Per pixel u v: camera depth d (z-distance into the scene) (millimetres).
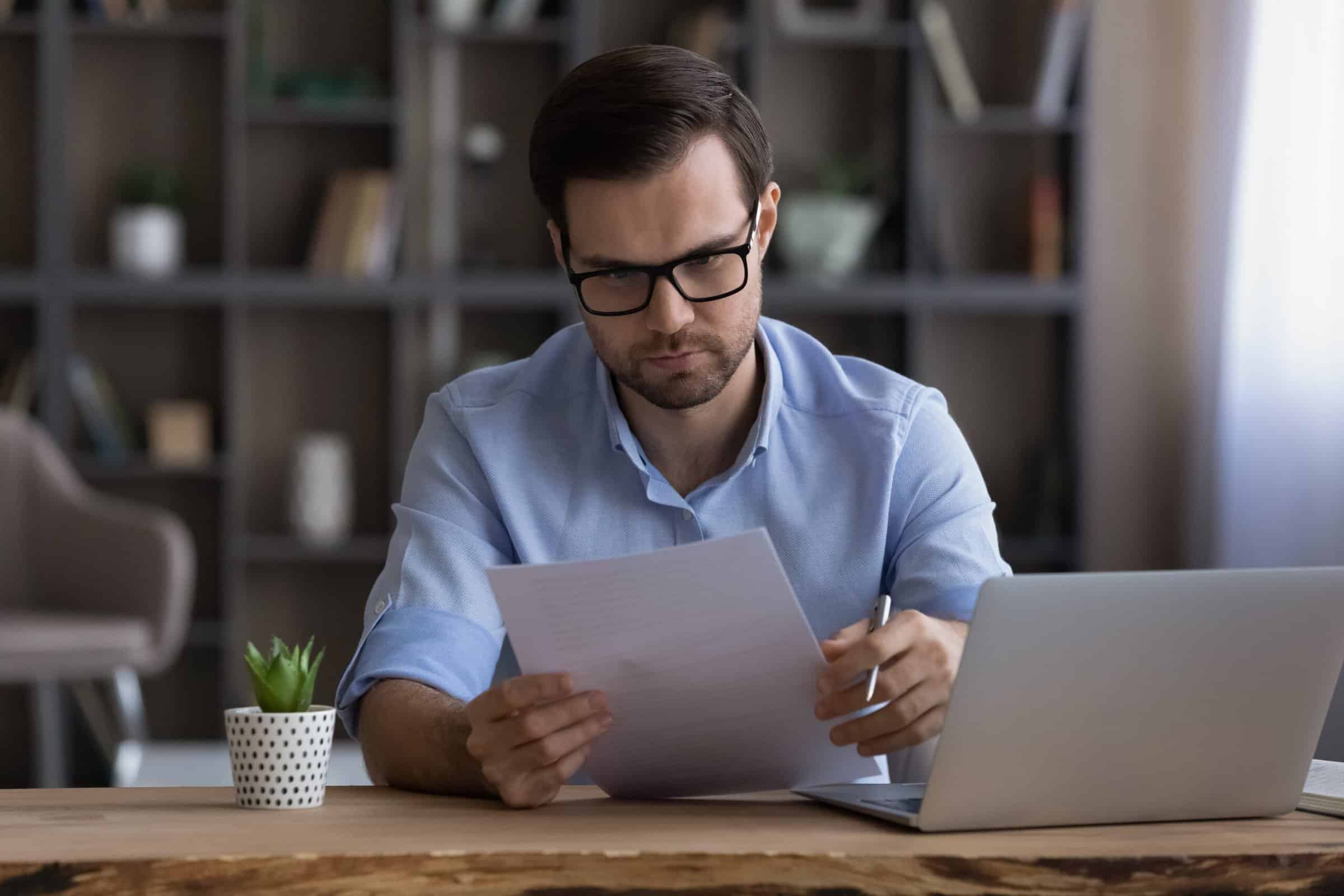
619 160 1308
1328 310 4137
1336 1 4125
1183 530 5000
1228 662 1108
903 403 1611
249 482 4941
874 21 4848
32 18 4641
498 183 4992
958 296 4762
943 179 5051
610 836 1053
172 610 3934
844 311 5000
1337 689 2713
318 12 4902
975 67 5016
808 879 979
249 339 4945
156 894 957
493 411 1603
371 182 4754
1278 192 4336
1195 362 5004
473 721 1203
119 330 4887
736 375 1554
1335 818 1188
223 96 4902
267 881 963
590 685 1176
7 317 4840
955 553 1550
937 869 984
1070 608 1052
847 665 1167
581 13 4754
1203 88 4949
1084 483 4781
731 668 1160
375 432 4980
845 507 1578
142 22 4676
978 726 1060
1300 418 4223
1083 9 4793
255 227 4906
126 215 4688
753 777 1263
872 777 1568
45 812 1185
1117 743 1103
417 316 4996
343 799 1269
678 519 1568
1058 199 4891
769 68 4992
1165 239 5031
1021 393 5086
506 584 1112
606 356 1394
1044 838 1062
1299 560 4211
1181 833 1098
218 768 4359
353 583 4977
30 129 4859
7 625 3746
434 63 4969
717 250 1340
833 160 4918
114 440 4699
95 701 4527
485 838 1040
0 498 4191
